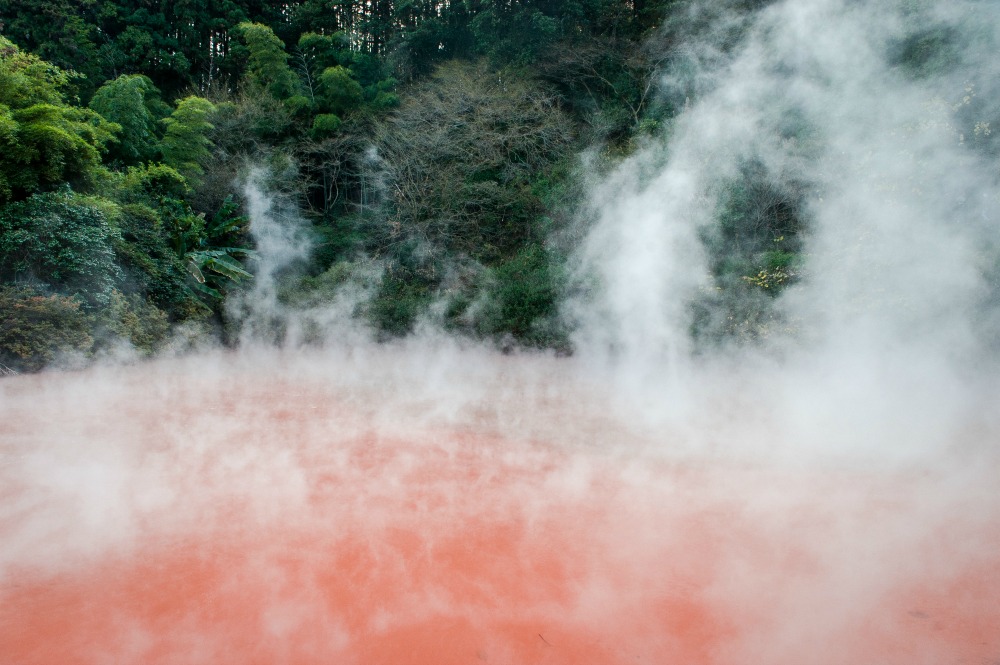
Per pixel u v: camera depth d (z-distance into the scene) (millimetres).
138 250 10367
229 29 23141
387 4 24375
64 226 8695
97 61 19141
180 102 15562
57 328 7914
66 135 9195
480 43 18922
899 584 2287
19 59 9914
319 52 21172
